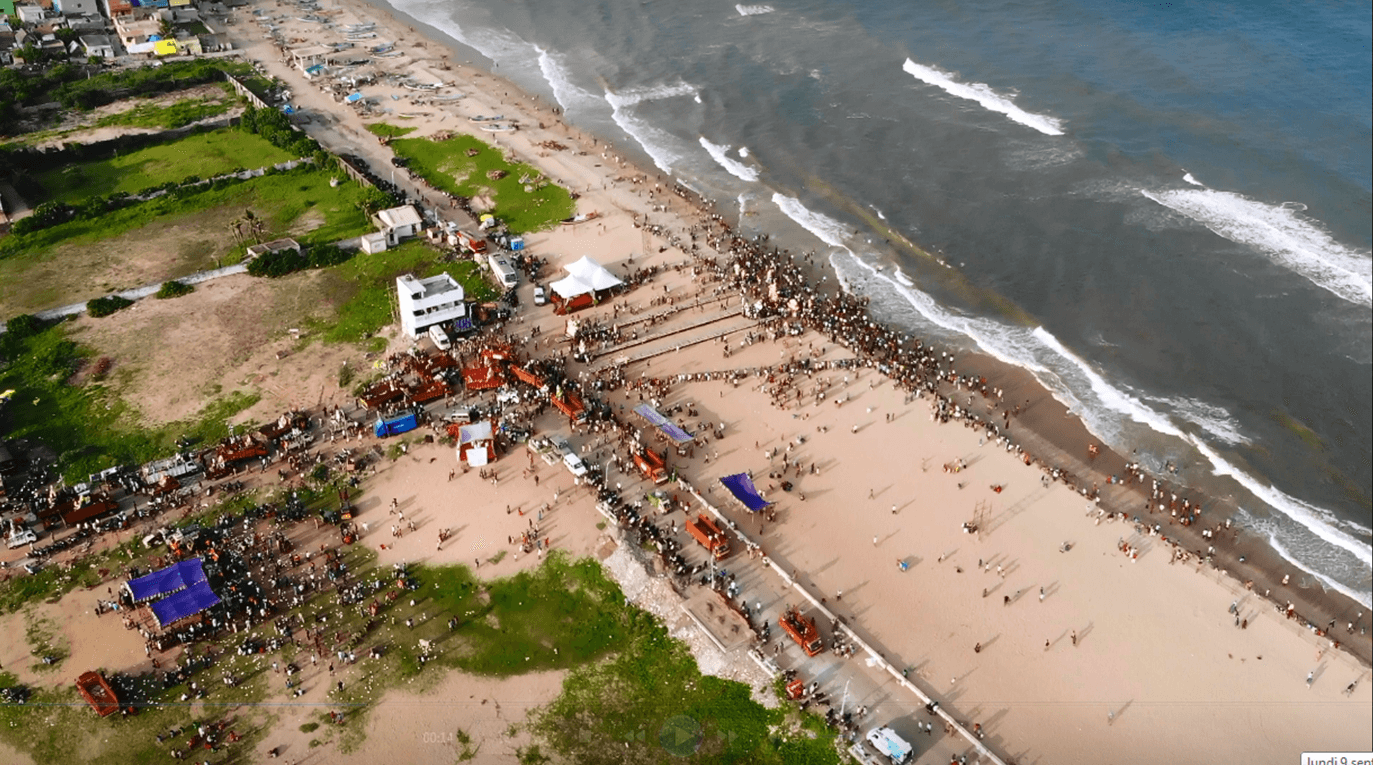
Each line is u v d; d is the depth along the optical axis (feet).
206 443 297.94
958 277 406.82
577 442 301.63
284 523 266.57
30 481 281.13
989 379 346.74
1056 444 315.99
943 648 237.66
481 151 508.12
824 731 214.48
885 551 266.77
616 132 540.11
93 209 438.81
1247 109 532.73
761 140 526.16
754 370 341.82
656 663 230.68
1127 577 261.44
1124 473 304.30
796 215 452.35
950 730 216.74
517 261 402.93
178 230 429.79
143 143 510.99
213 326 359.87
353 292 381.19
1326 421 328.08
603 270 382.22
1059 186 464.65
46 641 231.09
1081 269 406.62
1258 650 241.55
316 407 314.96
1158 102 543.39
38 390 323.57
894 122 537.65
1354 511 293.64
